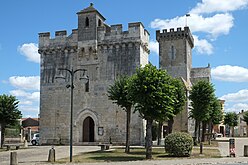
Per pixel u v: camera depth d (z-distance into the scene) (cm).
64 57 4872
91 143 4538
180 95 4103
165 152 3219
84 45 4750
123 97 3269
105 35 4703
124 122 4475
